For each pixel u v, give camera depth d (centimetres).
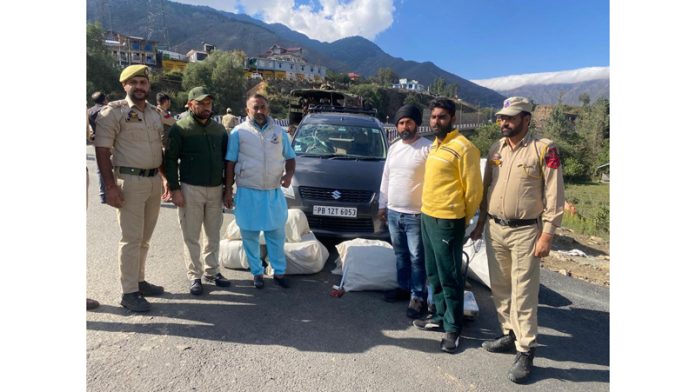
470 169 292
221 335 313
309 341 312
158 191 359
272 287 410
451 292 310
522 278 286
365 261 412
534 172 280
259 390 251
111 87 4703
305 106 1574
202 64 5738
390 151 375
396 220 364
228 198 402
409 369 285
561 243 700
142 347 289
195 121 371
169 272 430
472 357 307
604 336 352
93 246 484
